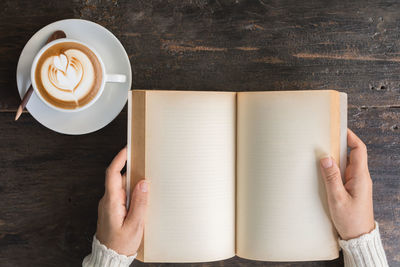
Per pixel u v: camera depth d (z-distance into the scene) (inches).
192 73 27.4
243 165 23.2
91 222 27.4
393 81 27.3
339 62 27.3
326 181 22.2
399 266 27.3
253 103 22.7
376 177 27.4
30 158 27.4
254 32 27.4
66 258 27.4
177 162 22.5
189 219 22.7
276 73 27.4
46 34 24.8
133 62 27.3
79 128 25.3
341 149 23.6
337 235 23.6
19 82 24.7
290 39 27.4
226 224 23.4
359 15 27.4
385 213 27.3
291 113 22.3
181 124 22.5
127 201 23.0
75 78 24.4
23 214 27.4
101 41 25.1
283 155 22.5
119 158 24.0
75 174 27.4
